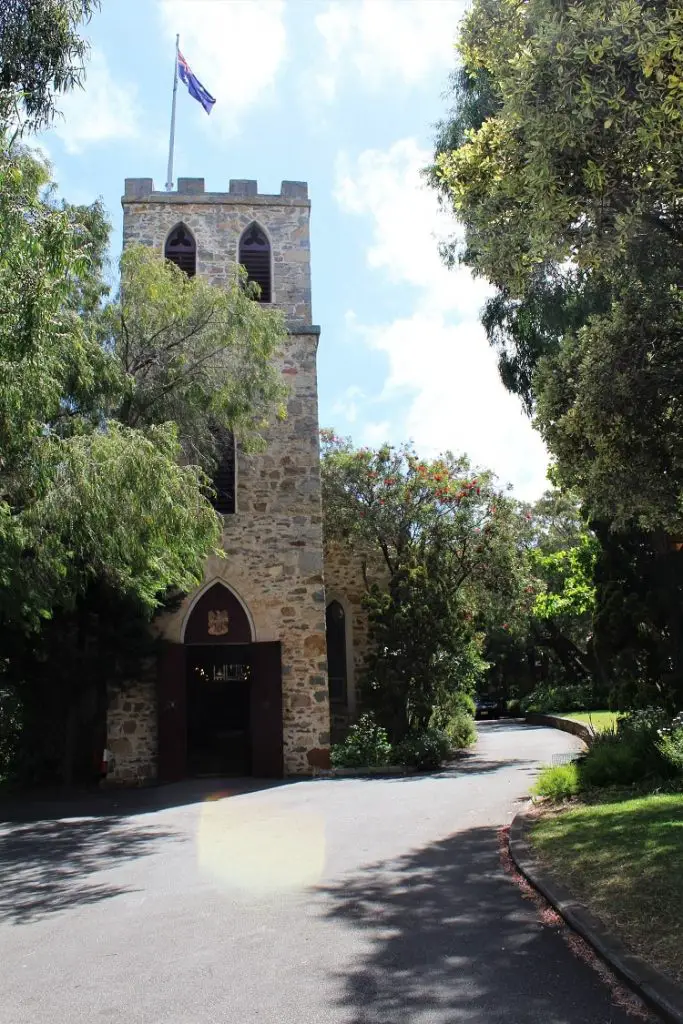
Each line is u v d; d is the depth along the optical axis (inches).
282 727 693.3
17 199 339.3
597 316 418.3
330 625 906.1
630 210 314.8
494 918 253.9
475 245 436.1
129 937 245.8
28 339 315.3
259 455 733.3
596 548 1065.5
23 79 382.9
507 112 325.1
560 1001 183.5
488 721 1659.7
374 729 742.5
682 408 382.6
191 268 771.4
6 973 216.8
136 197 776.3
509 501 917.2
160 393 563.8
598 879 273.7
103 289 546.0
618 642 685.3
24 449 387.2
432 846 376.5
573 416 408.8
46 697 660.1
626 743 486.9
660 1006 171.5
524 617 1157.7
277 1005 185.6
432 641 772.0
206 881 320.2
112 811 534.0
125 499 412.8
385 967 210.4
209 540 492.7
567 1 308.7
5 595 434.0
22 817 515.8
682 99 283.3
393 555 935.7
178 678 683.4
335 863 345.7
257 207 788.6
